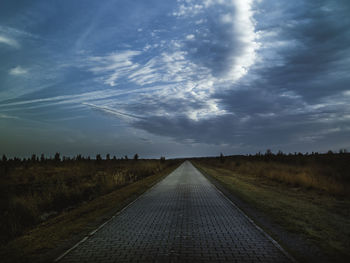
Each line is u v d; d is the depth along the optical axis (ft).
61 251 14.32
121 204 29.58
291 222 20.13
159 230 18.07
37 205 30.40
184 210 25.23
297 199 31.63
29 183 53.31
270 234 16.89
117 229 18.57
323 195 35.22
